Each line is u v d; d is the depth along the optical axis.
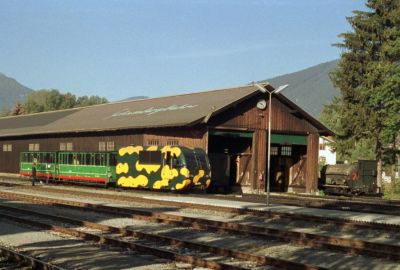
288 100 39.69
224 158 37.31
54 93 151.62
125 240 15.57
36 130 54.84
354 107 50.25
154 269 11.72
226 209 23.09
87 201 27.67
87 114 54.47
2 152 61.69
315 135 41.69
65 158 41.91
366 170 42.47
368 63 50.00
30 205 25.45
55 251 13.72
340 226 19.11
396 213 24.08
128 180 36.41
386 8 49.88
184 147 33.91
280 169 43.88
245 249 14.46
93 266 12.02
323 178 44.16
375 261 12.92
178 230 17.64
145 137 39.69
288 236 16.31
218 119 36.28
